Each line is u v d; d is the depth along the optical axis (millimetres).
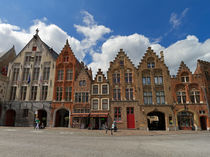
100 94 29172
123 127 27062
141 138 16109
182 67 29484
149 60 30953
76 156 7711
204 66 29906
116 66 30812
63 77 31594
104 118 28516
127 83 29578
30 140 12750
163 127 28922
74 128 27156
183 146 11141
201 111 27062
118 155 8133
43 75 32406
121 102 28469
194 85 28500
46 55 33562
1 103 30781
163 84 29156
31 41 34875
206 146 11266
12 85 32281
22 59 33812
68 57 33219
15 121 29672
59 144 11102
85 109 28828
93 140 13844
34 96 31266
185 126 27141
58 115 30797
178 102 28031
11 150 8672
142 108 27812
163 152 9031
